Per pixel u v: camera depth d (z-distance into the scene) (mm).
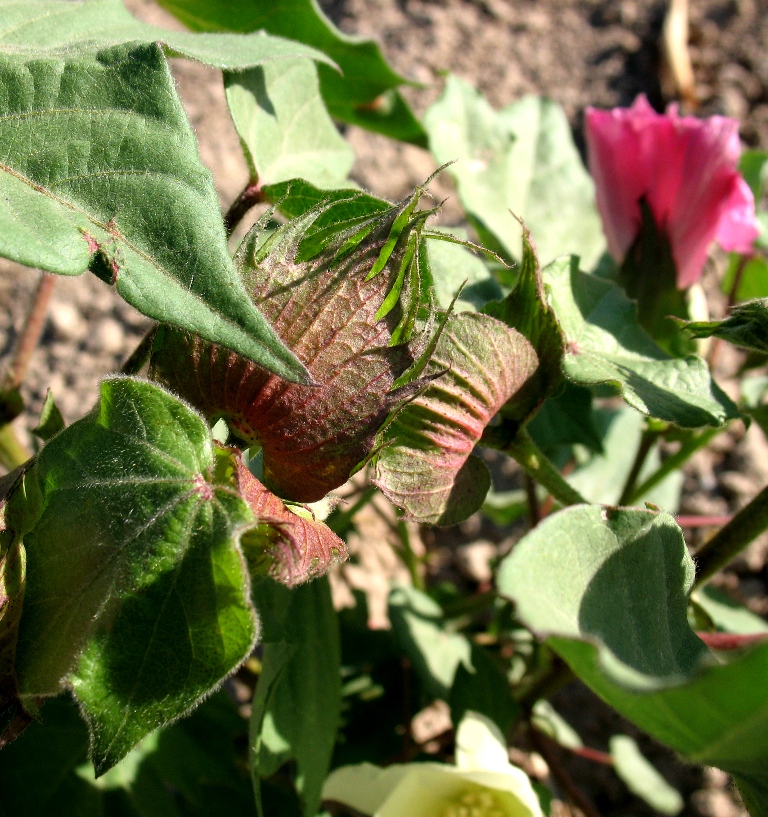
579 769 291
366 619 257
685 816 282
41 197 112
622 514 125
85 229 109
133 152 114
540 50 402
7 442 214
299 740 175
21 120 117
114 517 101
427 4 407
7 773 186
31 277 341
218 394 116
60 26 143
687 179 197
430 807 167
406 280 115
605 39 403
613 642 115
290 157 190
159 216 110
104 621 101
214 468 103
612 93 393
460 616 260
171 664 101
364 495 222
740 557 311
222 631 100
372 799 175
